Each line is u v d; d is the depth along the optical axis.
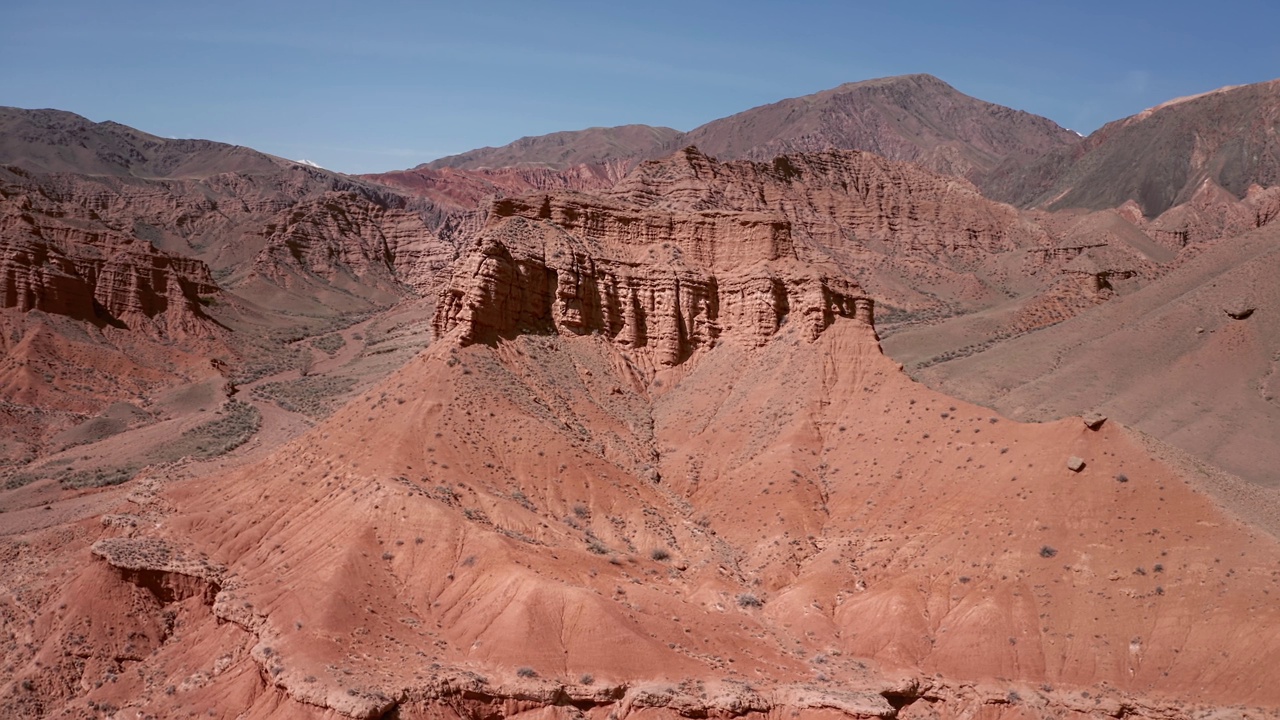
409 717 63.16
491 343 103.31
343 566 74.75
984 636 74.81
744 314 115.44
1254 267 173.25
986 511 84.56
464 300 103.25
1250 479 124.81
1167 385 156.38
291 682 64.81
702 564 84.69
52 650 75.88
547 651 69.25
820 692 68.38
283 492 88.81
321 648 67.69
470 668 68.00
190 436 150.50
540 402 100.75
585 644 69.81
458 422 92.25
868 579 83.06
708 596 79.94
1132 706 69.25
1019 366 178.38
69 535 100.56
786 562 85.38
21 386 171.12
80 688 74.25
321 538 80.19
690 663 70.62
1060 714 70.00
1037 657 73.62
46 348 183.25
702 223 120.44
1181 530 77.88
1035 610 76.44
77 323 197.50
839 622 78.88
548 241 114.69
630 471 97.81
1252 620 70.62
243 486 93.44
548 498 88.88
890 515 88.94
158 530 88.25
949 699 71.62
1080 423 86.81
